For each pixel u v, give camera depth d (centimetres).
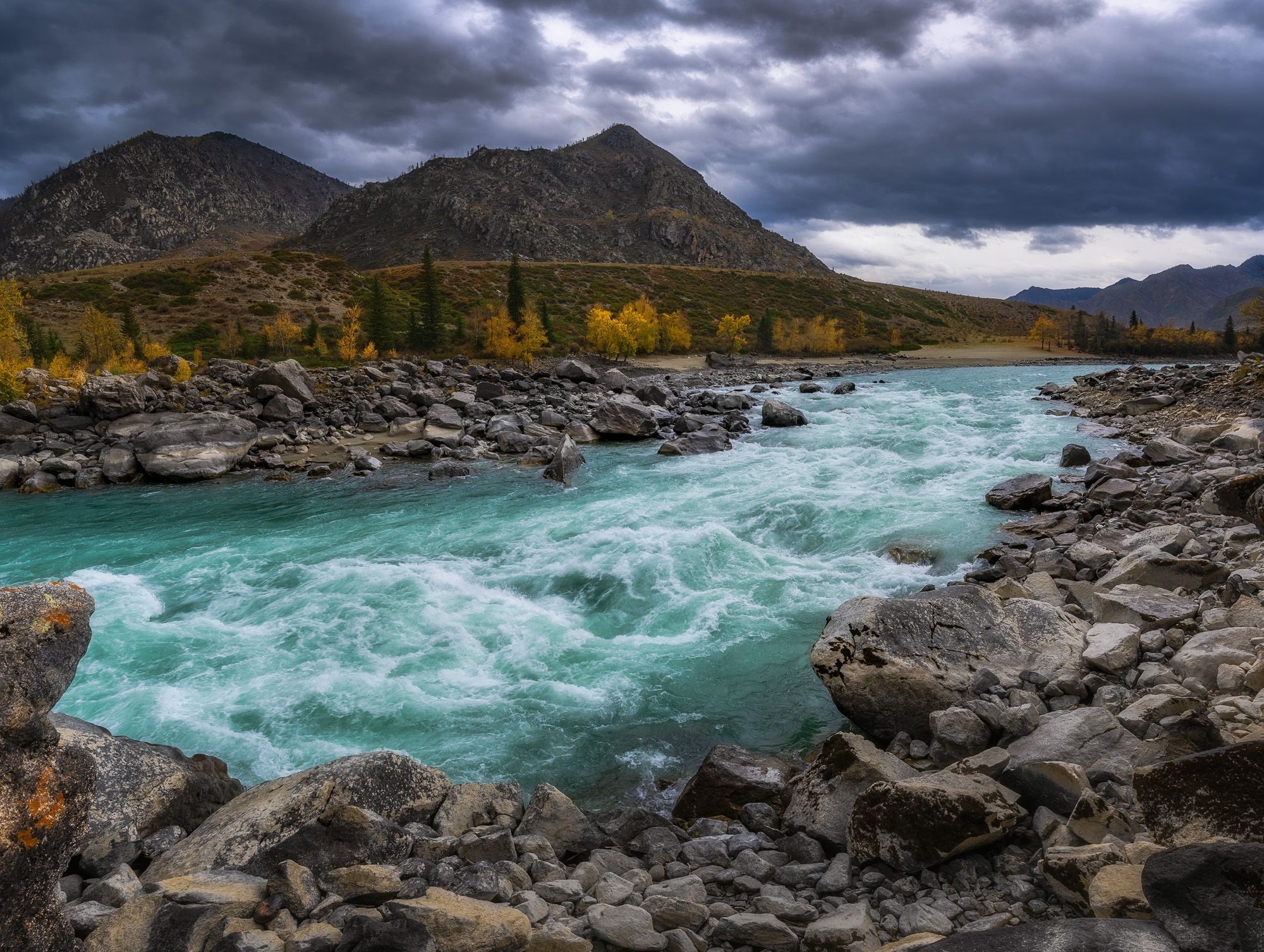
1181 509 1542
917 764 778
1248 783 450
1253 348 12056
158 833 631
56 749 349
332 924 463
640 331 9200
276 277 10700
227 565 1788
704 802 756
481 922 448
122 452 3116
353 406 4266
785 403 4553
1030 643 904
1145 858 464
